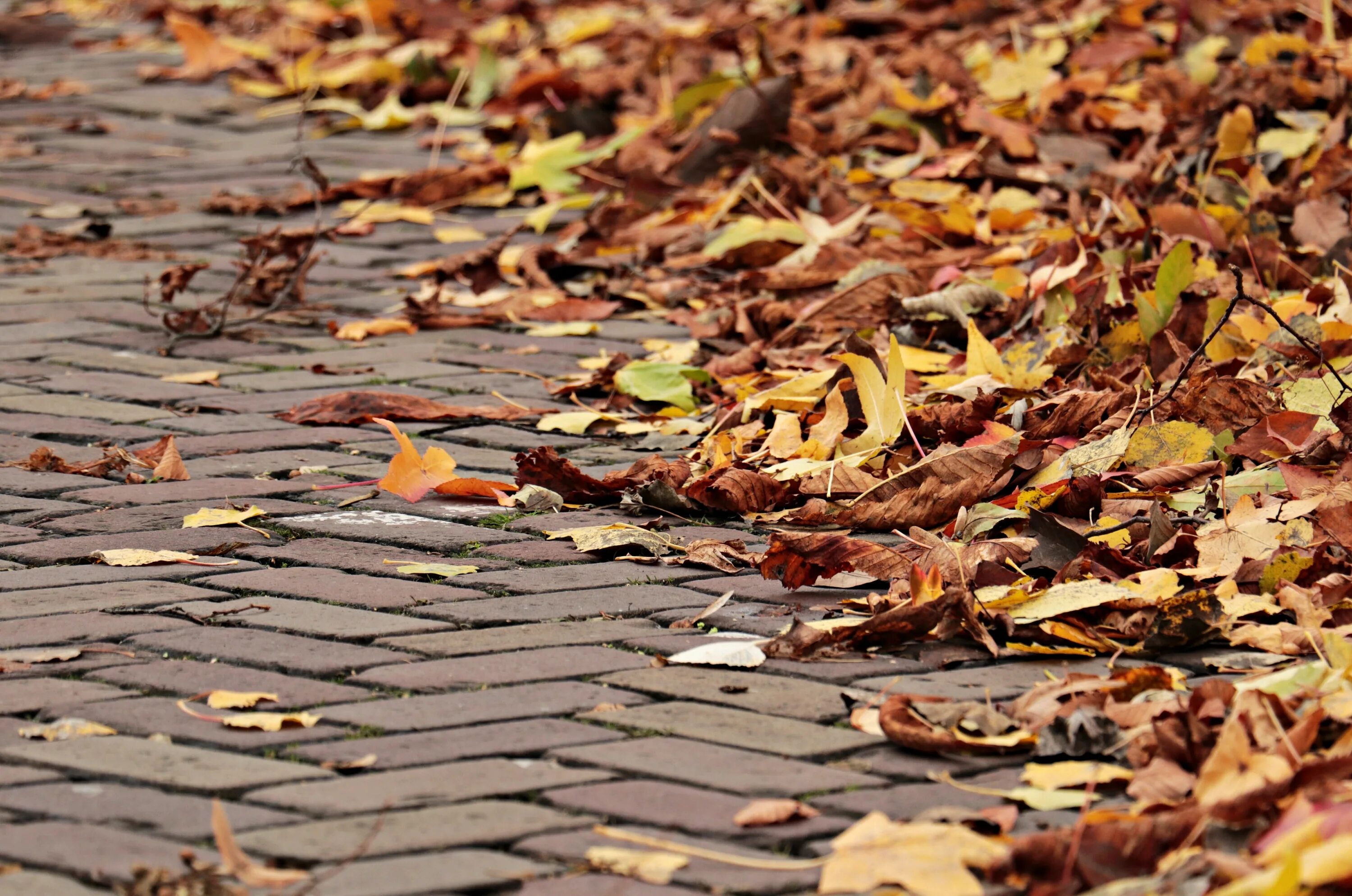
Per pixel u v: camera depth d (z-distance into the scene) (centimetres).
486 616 521
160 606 527
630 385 759
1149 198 941
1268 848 353
